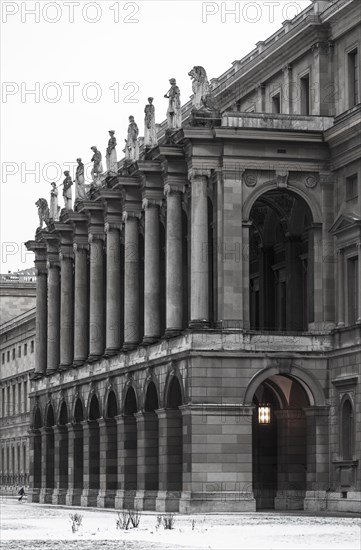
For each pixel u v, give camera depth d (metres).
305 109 133.75
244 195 124.88
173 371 125.94
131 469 140.62
